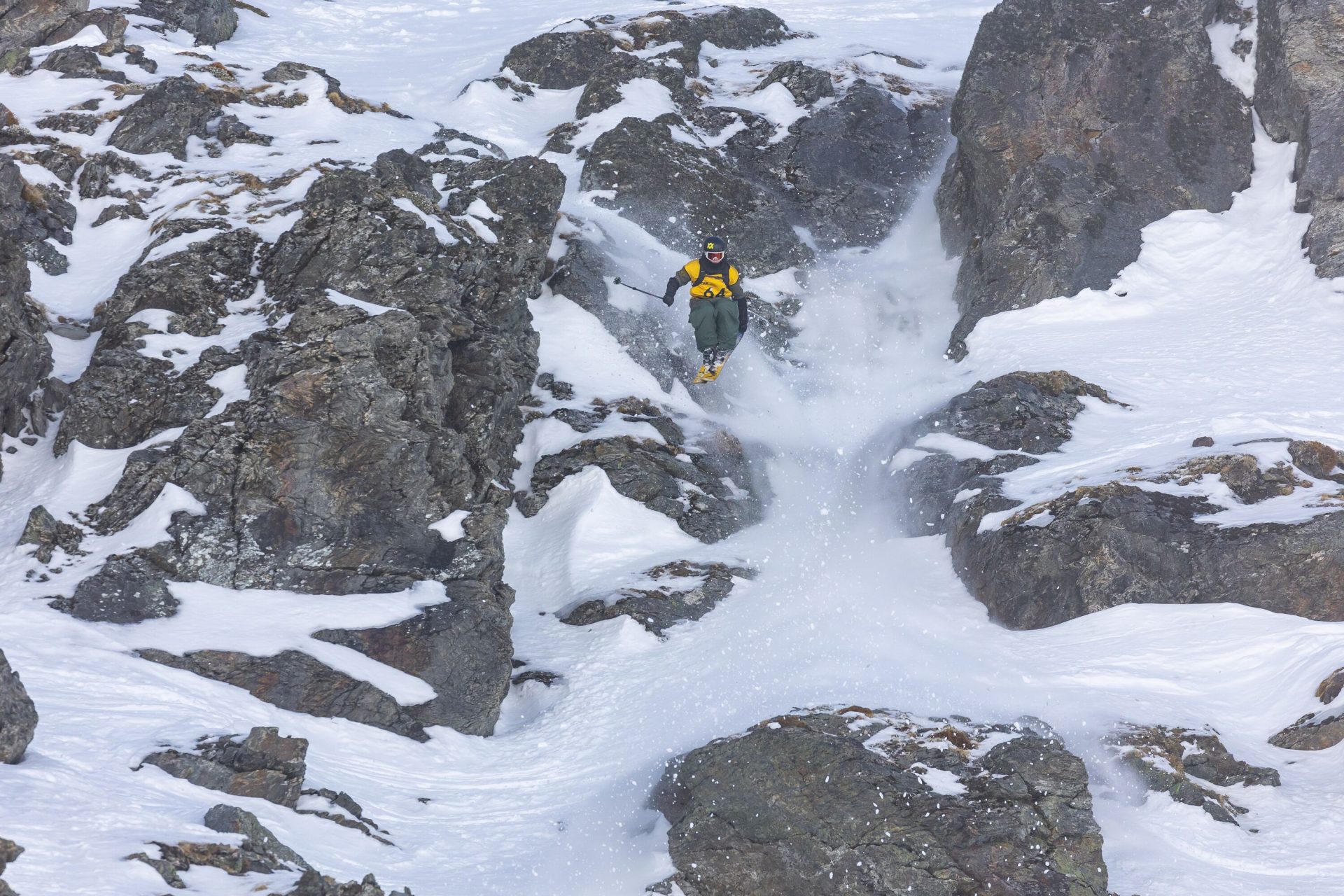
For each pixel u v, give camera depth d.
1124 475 10.60
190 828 5.27
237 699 7.48
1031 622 9.69
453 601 9.09
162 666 7.49
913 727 7.73
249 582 8.66
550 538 11.38
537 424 12.39
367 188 11.80
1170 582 9.45
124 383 9.70
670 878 6.75
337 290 10.64
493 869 6.49
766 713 8.34
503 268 12.67
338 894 5.03
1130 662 8.75
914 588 10.60
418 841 6.64
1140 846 6.79
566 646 9.88
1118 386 12.66
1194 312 14.26
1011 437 12.09
